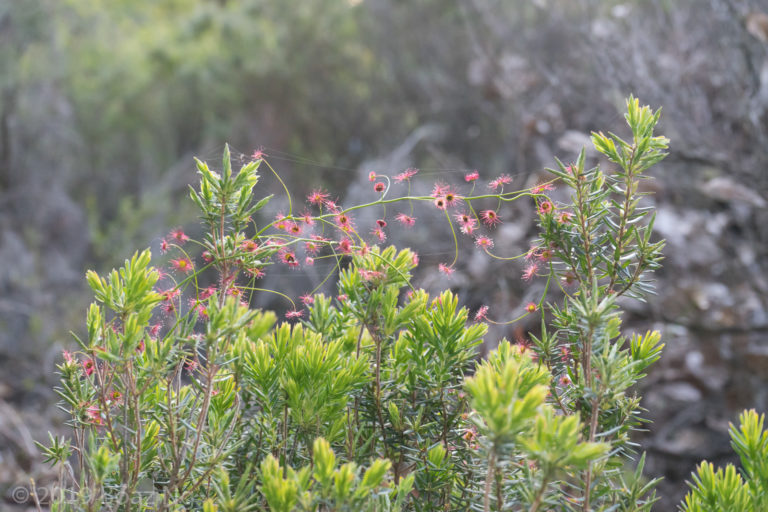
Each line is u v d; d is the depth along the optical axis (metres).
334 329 1.28
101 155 9.38
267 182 6.92
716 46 3.81
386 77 8.53
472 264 3.79
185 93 9.41
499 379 0.81
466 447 1.13
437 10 7.99
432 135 7.59
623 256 1.10
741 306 3.63
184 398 1.11
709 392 3.56
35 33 7.98
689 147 3.74
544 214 1.11
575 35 4.86
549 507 0.98
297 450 1.13
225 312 0.96
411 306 1.12
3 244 6.55
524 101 5.32
